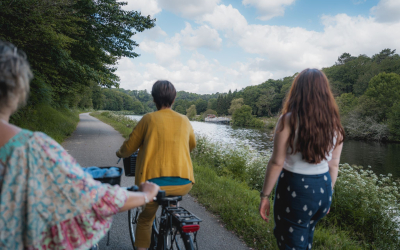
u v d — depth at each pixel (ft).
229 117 410.11
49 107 59.11
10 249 2.93
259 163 28.71
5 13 23.80
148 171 6.59
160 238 6.93
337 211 16.33
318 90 5.32
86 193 3.13
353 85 287.07
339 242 11.60
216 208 14.21
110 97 484.33
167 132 6.73
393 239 14.61
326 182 5.44
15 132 2.95
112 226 11.63
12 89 2.93
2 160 2.87
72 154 28.40
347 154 92.07
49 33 28.71
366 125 150.20
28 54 33.73
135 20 46.01
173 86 7.20
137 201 3.64
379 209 15.87
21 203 2.92
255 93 436.76
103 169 5.26
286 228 5.49
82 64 44.24
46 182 3.00
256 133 161.27
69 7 35.17
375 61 325.42
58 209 3.05
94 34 44.55
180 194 6.88
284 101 5.78
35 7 24.77
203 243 10.69
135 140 6.92
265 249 10.33
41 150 2.97
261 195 5.83
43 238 3.04
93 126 68.33
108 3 42.91
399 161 77.87
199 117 459.32
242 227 12.12
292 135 5.24
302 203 5.29
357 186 17.49
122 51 48.32
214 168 28.55
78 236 3.16
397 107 146.00
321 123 5.18
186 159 6.93
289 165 5.47
